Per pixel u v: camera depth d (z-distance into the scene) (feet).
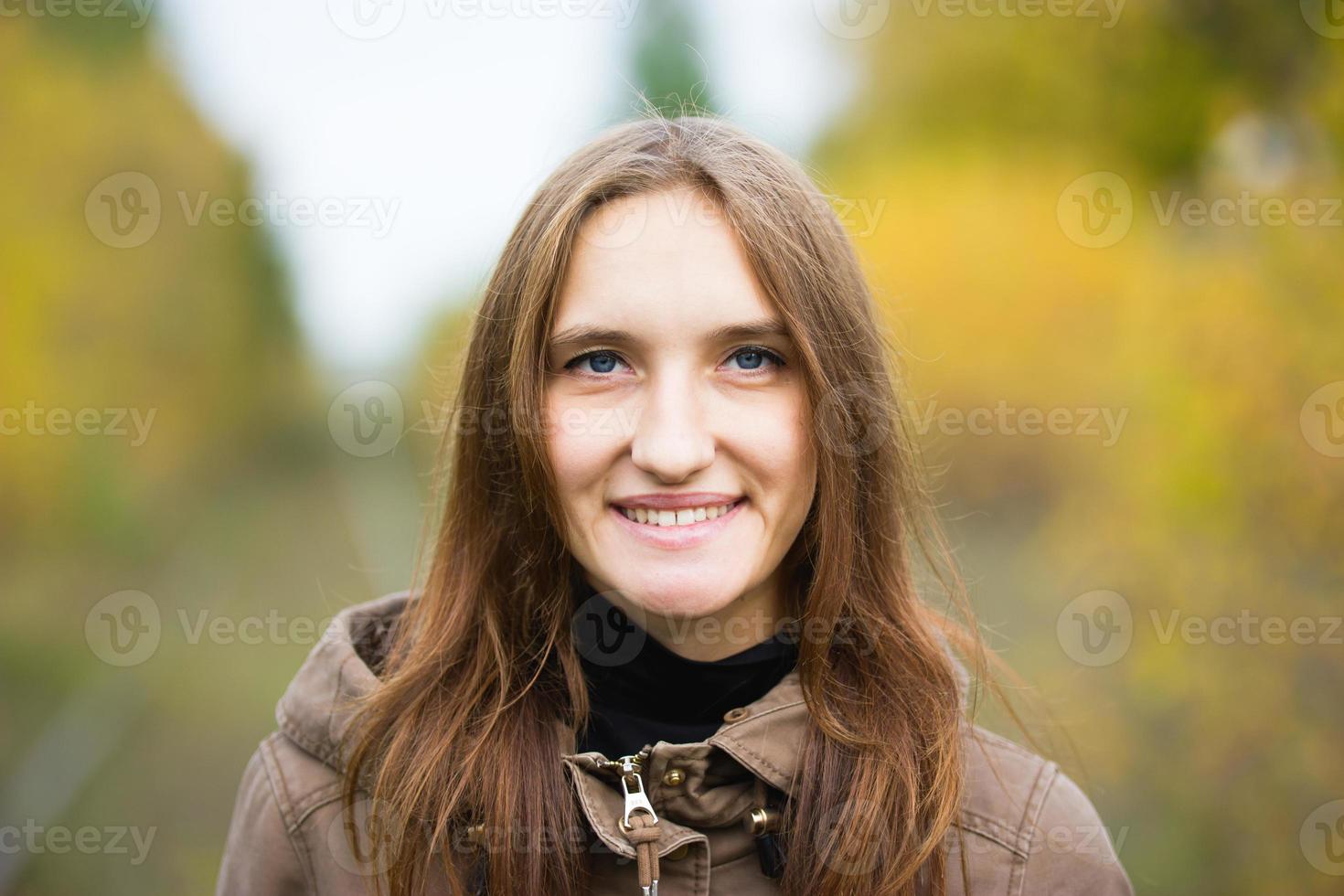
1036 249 21.17
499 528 4.83
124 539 28.63
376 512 29.89
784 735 4.38
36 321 26.91
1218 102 13.82
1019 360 21.52
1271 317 10.82
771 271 4.11
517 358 4.29
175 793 15.12
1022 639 15.21
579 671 4.54
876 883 4.31
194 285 38.73
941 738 4.59
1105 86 18.07
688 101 6.56
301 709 4.96
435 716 4.60
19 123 27.68
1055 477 20.15
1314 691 9.98
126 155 33.09
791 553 4.77
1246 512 10.66
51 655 20.80
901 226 23.99
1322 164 11.25
